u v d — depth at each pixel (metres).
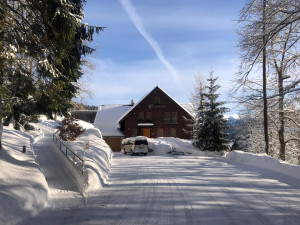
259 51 11.52
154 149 28.34
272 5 10.16
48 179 10.03
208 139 27.64
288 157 28.31
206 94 28.39
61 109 15.03
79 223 5.52
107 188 9.10
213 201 7.12
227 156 20.16
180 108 39.69
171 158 21.47
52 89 9.75
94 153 14.85
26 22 9.17
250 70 13.27
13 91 10.38
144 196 7.77
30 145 18.30
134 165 15.97
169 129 39.44
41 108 11.52
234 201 7.11
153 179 10.71
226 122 28.25
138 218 5.77
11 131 20.86
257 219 5.63
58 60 9.54
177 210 6.32
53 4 8.98
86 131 27.11
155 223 5.44
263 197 7.54
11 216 5.27
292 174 11.16
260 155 15.54
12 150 12.65
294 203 6.88
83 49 13.91
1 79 8.75
